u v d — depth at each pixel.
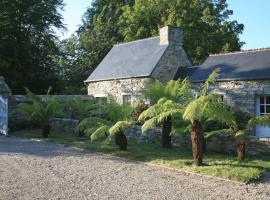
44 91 34.12
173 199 7.17
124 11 36.66
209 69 18.78
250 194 7.48
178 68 21.75
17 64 32.03
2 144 15.12
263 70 16.14
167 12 33.12
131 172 9.62
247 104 16.28
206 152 12.29
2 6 31.66
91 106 17.34
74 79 37.91
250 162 10.20
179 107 10.91
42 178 8.88
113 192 7.66
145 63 21.72
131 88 21.70
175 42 21.88
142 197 7.31
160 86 13.89
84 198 7.23
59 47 40.81
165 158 11.26
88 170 9.85
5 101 19.20
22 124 21.27
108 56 26.47
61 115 19.81
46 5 34.88
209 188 7.97
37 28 34.47
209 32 33.16
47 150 13.44
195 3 32.88
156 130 14.49
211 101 9.89
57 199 7.15
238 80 16.53
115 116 13.73
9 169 9.88
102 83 24.06
